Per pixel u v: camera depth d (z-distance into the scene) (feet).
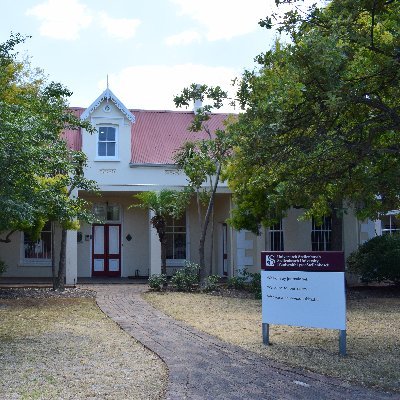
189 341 34.22
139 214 81.92
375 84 30.14
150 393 23.17
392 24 29.78
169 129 85.20
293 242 73.87
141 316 44.86
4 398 22.41
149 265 78.07
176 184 75.46
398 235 66.39
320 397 22.72
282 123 30.53
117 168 74.74
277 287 32.99
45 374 26.25
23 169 35.14
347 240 73.36
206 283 62.59
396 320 43.98
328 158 32.78
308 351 31.68
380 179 32.24
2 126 34.27
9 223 39.50
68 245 70.59
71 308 49.78
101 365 28.07
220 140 61.31
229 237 76.23
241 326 40.24
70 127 57.52
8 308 49.73
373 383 24.99
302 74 29.04
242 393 23.22
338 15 29.53
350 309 50.55
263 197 57.88
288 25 31.30
